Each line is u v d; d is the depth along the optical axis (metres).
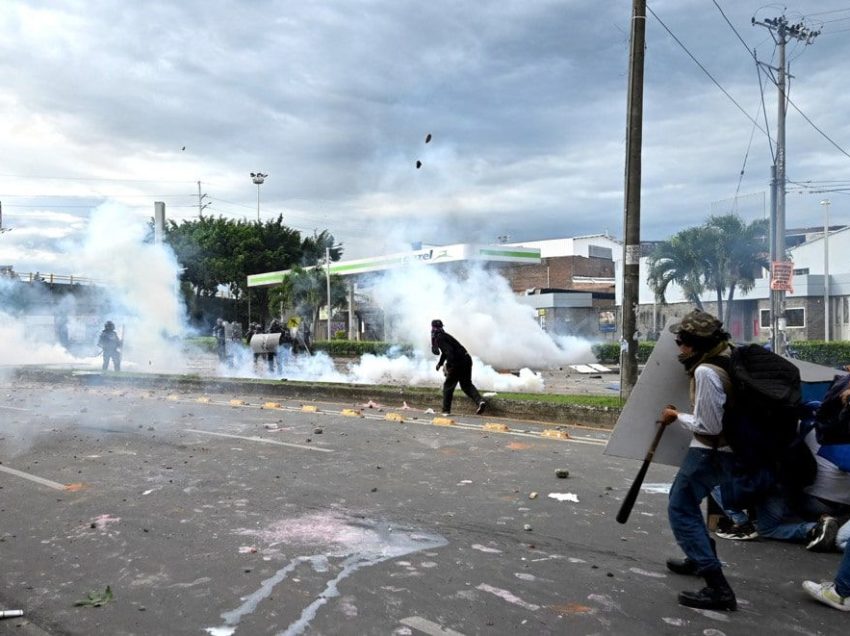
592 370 21.84
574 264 51.72
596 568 4.68
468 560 4.82
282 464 7.92
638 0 11.69
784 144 23.91
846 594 3.96
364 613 3.96
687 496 4.01
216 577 4.51
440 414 12.48
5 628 3.85
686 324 3.99
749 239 31.22
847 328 33.16
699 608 4.02
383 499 6.40
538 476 7.29
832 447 5.12
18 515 5.98
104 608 4.07
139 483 7.05
